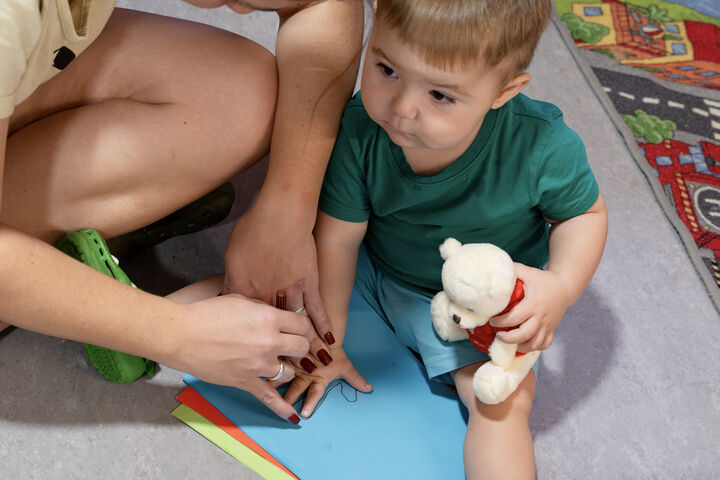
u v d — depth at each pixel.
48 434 1.12
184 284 1.32
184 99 1.09
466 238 1.16
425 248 1.19
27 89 0.89
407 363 1.25
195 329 0.99
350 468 1.11
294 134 1.08
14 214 1.05
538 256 1.23
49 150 1.05
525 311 1.02
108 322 0.93
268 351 1.04
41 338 1.22
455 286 0.99
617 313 1.37
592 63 1.83
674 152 1.65
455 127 0.93
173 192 1.15
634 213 1.52
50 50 0.87
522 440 1.08
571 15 1.95
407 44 0.86
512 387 1.06
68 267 0.90
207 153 1.11
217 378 1.04
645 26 1.95
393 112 0.93
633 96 1.76
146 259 1.34
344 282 1.22
